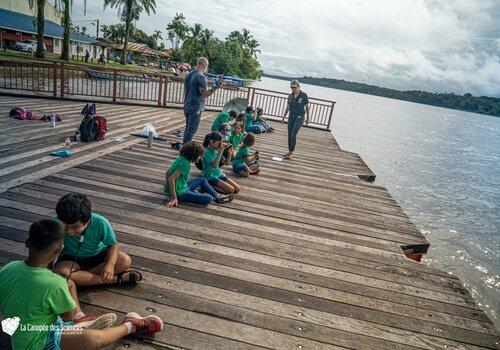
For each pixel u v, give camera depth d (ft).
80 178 16.42
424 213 48.06
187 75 21.20
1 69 56.75
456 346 9.04
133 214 13.65
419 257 15.99
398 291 11.21
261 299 9.75
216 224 13.96
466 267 33.71
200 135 30.40
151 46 306.76
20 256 9.88
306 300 10.03
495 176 84.48
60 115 29.76
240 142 23.81
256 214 15.65
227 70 245.45
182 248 11.76
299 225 15.23
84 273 8.59
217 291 9.78
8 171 15.99
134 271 9.37
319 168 26.23
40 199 13.56
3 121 25.00
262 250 12.50
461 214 49.80
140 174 18.17
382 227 16.43
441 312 10.41
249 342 8.10
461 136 201.77
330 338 8.64
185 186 15.40
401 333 9.24
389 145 109.70
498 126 469.98
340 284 11.14
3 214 12.02
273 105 49.78
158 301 8.99
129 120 32.27
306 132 42.70
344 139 104.99
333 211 17.62
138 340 7.68
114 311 8.39
